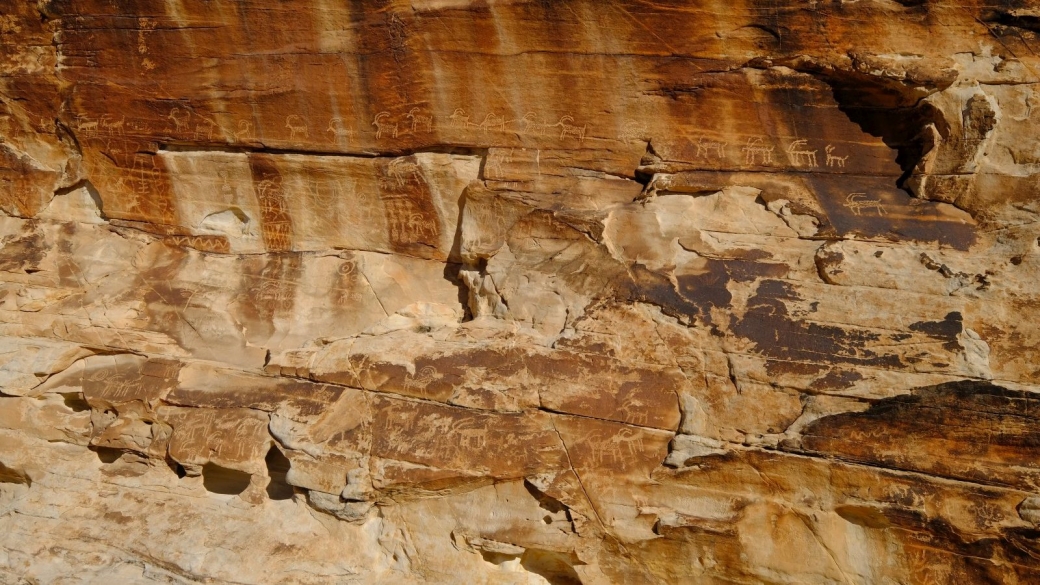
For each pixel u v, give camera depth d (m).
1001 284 5.55
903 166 6.02
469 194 6.81
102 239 7.66
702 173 6.36
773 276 5.96
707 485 5.63
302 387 6.62
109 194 7.67
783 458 5.50
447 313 7.02
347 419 6.36
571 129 6.52
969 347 5.42
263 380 6.76
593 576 5.87
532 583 6.08
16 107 7.53
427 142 6.83
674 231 6.30
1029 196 5.66
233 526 6.36
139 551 6.27
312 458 6.25
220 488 6.77
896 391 5.41
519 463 5.89
